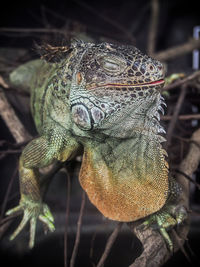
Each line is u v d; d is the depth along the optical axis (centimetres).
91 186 52
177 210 50
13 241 75
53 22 138
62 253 78
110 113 48
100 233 79
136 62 47
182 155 61
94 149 51
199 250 76
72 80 50
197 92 72
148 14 149
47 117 54
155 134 49
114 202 50
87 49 50
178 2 147
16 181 84
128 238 75
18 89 74
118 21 148
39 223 79
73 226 82
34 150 53
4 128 92
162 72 47
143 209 49
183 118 64
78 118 50
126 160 50
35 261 76
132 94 47
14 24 138
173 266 71
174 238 50
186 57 128
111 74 47
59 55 56
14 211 55
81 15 143
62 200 99
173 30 152
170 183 50
